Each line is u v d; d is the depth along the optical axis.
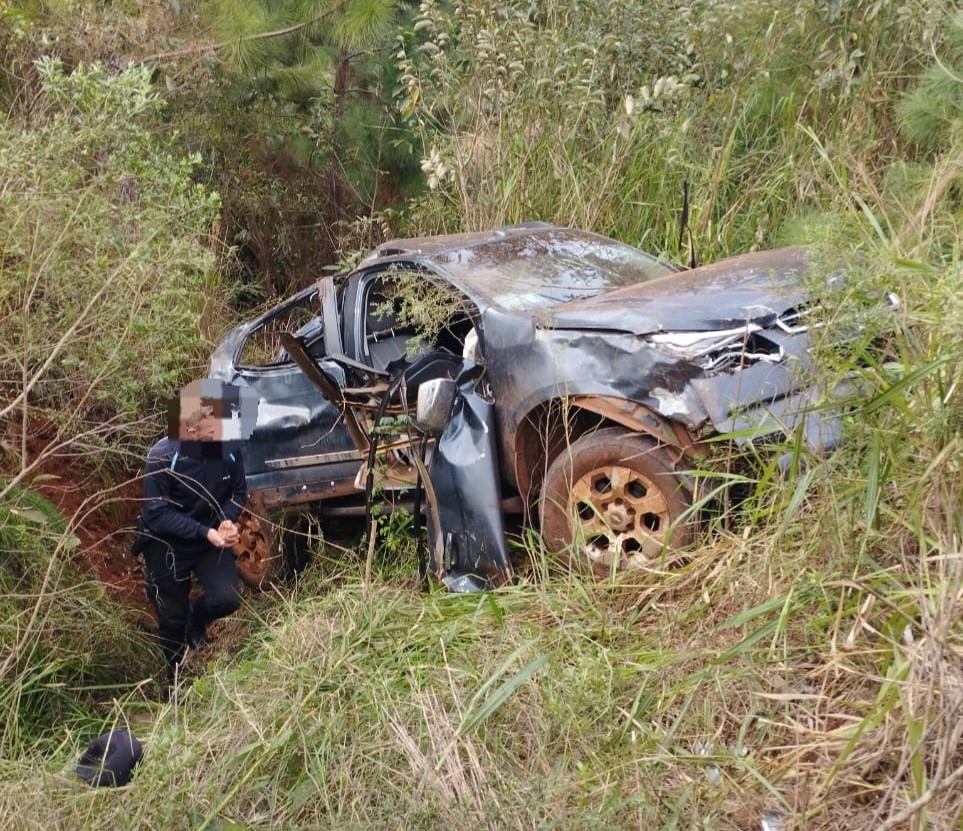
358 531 6.48
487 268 5.70
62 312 4.80
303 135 9.94
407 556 5.45
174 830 3.67
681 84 8.09
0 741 4.40
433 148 8.64
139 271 4.79
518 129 8.47
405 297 5.48
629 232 8.45
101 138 4.92
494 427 5.11
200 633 5.77
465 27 8.45
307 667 4.35
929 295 4.24
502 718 3.89
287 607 5.25
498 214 8.39
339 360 5.64
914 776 2.99
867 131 8.11
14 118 6.64
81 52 8.45
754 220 8.11
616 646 4.29
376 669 4.34
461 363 5.32
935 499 3.79
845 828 3.16
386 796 3.59
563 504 4.93
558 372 4.85
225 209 9.34
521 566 5.15
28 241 4.71
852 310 4.10
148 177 5.02
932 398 3.99
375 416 5.42
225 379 6.53
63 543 5.02
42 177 4.76
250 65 9.53
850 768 3.31
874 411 3.97
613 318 4.81
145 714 5.05
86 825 3.72
